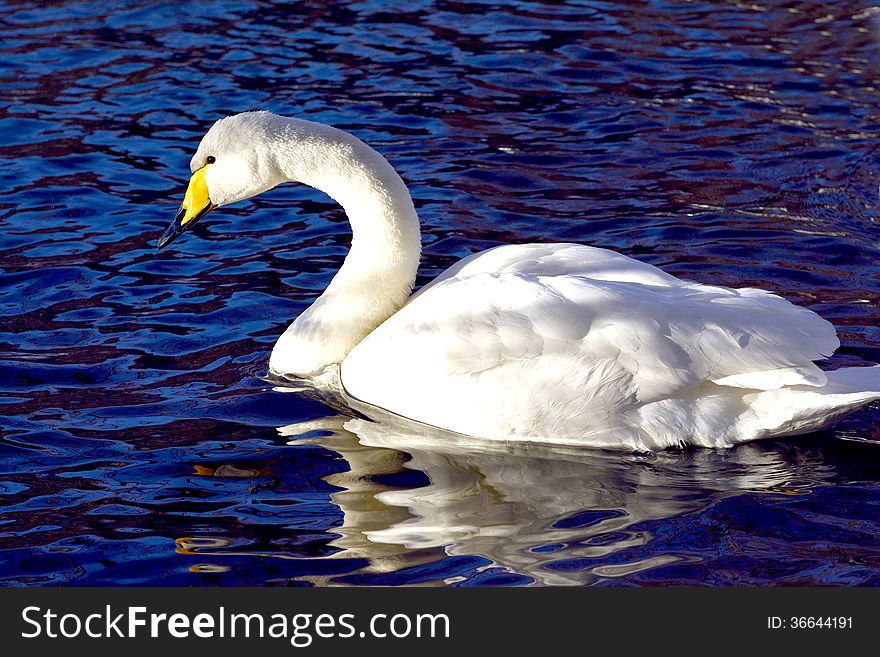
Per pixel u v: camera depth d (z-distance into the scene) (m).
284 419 10.83
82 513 9.33
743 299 10.34
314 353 11.62
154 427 10.69
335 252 14.70
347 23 22.41
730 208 15.59
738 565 8.63
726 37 21.59
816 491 9.57
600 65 20.47
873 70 20.02
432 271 14.02
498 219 15.39
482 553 8.77
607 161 17.11
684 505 9.40
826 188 16.12
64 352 12.14
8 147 17.50
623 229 15.06
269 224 15.51
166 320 12.90
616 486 9.69
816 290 13.35
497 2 23.39
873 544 8.87
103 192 16.22
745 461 10.02
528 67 20.42
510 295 10.39
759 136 17.78
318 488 9.69
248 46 21.30
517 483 9.74
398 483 9.75
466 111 18.77
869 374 10.27
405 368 10.64
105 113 18.64
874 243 14.54
